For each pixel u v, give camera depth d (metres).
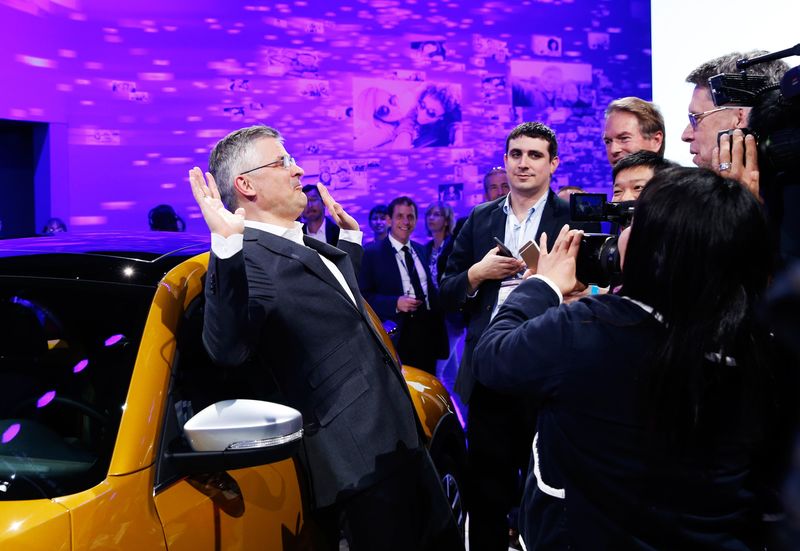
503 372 1.29
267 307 1.82
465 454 2.96
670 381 1.15
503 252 2.61
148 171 6.10
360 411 1.89
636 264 1.21
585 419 1.24
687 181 1.19
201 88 6.19
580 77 7.33
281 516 1.72
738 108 1.84
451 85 6.93
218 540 1.53
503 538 2.64
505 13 7.04
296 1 6.40
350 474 1.84
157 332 1.63
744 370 1.16
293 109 6.46
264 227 2.02
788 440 1.17
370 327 1.99
